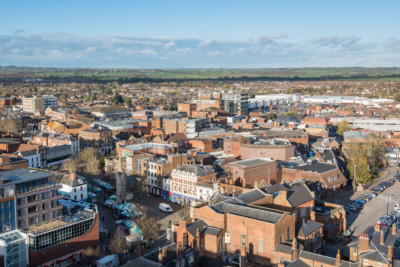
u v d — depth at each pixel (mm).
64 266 133875
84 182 192500
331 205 165250
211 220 135125
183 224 128375
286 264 115750
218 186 180500
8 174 139375
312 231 137750
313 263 116125
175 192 196750
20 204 130500
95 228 143500
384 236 125625
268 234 125438
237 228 131750
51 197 139125
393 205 198500
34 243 125250
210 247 130375
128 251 140500
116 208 179250
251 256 129250
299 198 154625
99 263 129125
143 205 192750
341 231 159375
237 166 193625
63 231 133250
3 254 120688
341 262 114312
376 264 114688
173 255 121562
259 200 148125
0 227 125188
